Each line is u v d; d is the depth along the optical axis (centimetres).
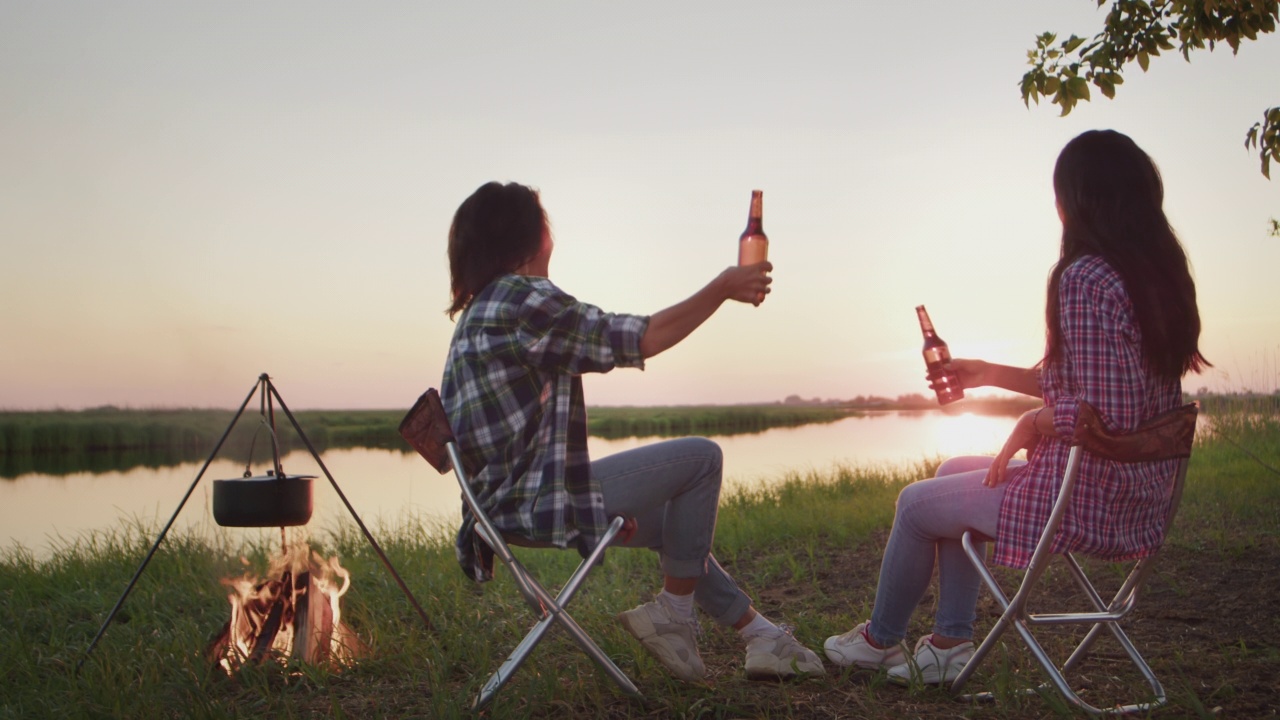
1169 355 233
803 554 543
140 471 2152
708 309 231
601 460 265
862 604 413
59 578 508
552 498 242
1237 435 988
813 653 295
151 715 272
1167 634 340
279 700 284
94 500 1294
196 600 447
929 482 277
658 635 274
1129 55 467
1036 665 306
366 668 318
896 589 286
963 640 281
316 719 267
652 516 281
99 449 3522
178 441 3666
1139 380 230
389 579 473
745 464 1617
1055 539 238
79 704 280
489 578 269
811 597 434
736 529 621
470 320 248
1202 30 448
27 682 315
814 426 4572
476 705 255
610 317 234
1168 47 462
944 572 283
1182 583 409
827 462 1612
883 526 623
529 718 255
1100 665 305
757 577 481
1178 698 262
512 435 243
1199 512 570
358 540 626
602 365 234
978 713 260
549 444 245
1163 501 246
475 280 256
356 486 1452
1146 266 233
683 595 278
